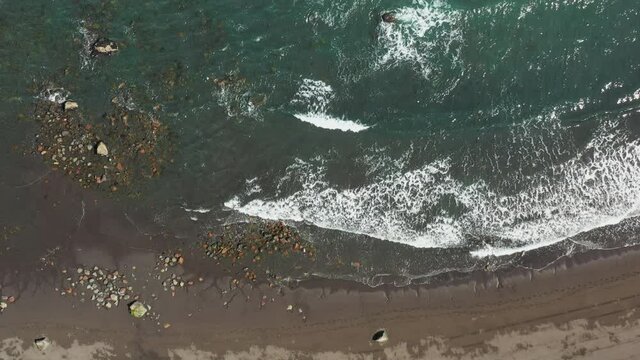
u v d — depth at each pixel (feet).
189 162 49.26
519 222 49.21
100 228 47.50
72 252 47.01
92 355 45.29
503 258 48.70
